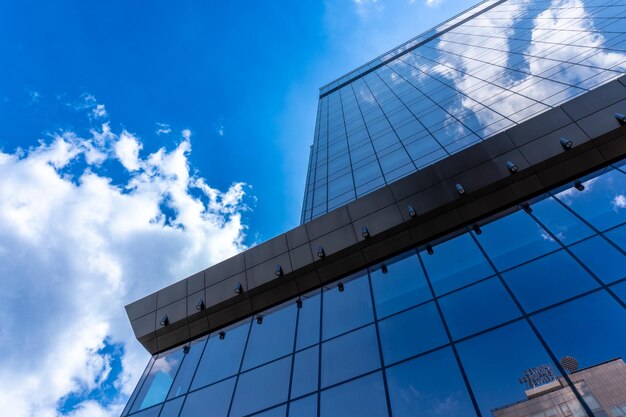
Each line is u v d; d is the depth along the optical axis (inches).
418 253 565.9
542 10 1480.1
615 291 341.7
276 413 435.5
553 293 378.9
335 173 1071.6
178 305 691.4
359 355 445.4
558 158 535.2
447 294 456.1
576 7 1262.3
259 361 531.2
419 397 363.9
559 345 333.1
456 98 1065.5
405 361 404.5
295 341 530.3
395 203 611.5
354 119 1478.8
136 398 599.8
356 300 539.8
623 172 469.7
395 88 1584.6
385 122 1235.9
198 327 673.0
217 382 536.4
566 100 700.0
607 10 1062.4
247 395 484.4
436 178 601.0
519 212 522.3
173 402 546.0
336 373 440.5
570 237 427.8
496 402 325.7
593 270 373.4
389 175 852.6
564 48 979.3
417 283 504.4
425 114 1088.2
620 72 687.1
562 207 479.5
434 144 868.0
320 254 618.5
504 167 556.4
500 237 497.4
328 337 500.7
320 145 1387.8
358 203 644.7
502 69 1085.8
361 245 610.9
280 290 642.8
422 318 442.6
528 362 336.8
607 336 317.1
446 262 512.1
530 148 554.9
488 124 799.7
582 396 292.8
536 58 1019.9
